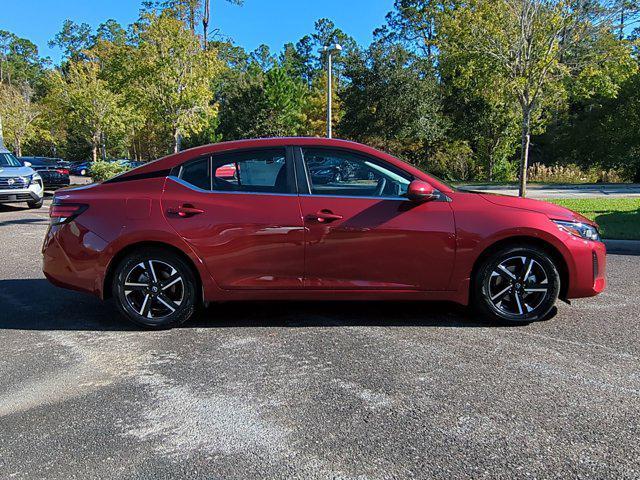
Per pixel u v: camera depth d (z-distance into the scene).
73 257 4.28
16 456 2.52
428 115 29.70
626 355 3.68
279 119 41.66
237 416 2.88
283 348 3.88
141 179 4.36
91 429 2.76
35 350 3.90
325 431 2.70
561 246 4.14
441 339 4.04
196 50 22.38
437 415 2.85
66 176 24.59
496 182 25.45
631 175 27.98
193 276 4.29
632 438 2.60
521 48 11.73
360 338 4.08
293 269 4.19
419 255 4.14
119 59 23.00
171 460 2.47
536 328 4.27
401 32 43.47
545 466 2.37
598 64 12.29
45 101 48.25
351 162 4.28
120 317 4.71
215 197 4.23
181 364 3.61
